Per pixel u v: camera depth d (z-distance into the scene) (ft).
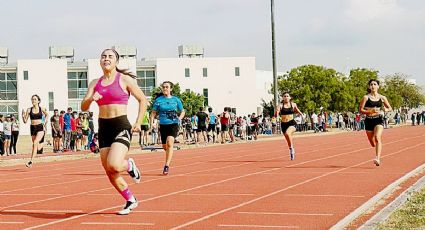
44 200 33.37
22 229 24.06
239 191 35.01
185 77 286.87
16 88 273.75
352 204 28.63
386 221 23.22
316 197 31.37
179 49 305.94
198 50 304.71
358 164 51.90
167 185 39.29
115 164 25.54
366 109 49.21
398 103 335.06
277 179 41.29
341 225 22.93
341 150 75.87
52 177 48.60
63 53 293.64
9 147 88.99
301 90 250.98
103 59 26.14
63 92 271.69
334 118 278.05
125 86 26.30
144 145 103.81
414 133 135.64
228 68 290.15
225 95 290.15
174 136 47.19
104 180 44.52
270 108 273.33
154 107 47.34
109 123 26.13
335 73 260.42
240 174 45.93
